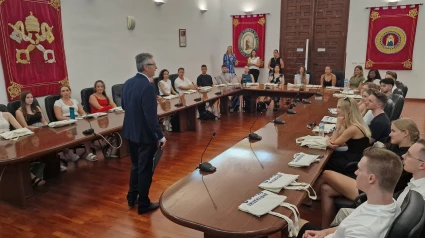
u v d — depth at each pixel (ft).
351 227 4.17
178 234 7.81
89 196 9.88
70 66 16.60
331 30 26.55
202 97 17.07
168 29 23.40
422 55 24.04
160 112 13.20
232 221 4.70
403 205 4.15
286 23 27.96
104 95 15.10
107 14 18.37
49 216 8.69
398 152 7.09
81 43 17.06
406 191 5.35
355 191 6.81
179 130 17.16
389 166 4.03
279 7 27.91
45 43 15.21
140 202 8.71
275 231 4.52
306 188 5.71
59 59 15.96
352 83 20.26
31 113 12.41
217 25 29.89
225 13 30.07
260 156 7.52
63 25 16.02
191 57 26.43
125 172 11.80
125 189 10.38
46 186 10.58
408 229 3.63
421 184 5.15
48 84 15.55
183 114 17.19
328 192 7.21
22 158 7.79
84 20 17.08
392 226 3.72
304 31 27.43
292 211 4.95
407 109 21.85
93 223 8.34
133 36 20.36
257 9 28.76
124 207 9.19
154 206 8.97
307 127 10.28
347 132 7.97
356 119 8.14
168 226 8.18
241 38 29.86
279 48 28.66
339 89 18.93
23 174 9.29
